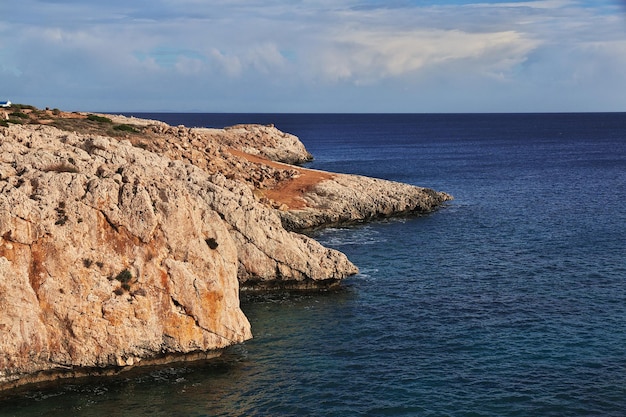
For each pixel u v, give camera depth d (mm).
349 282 54969
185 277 35812
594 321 45188
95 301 33938
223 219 50969
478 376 37031
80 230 34562
